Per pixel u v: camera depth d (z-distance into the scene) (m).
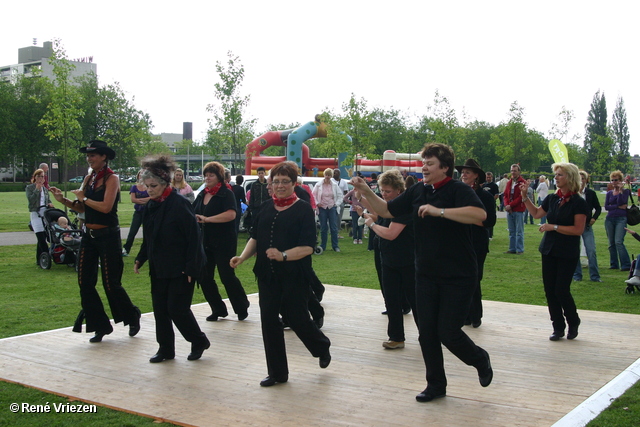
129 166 57.72
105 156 5.89
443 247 4.19
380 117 66.50
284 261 4.61
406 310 7.36
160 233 5.21
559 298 6.02
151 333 6.42
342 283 9.86
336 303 8.00
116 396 4.46
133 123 58.72
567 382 4.75
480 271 6.52
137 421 3.98
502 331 6.46
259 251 4.74
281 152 72.81
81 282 5.92
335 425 3.88
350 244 15.84
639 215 10.82
